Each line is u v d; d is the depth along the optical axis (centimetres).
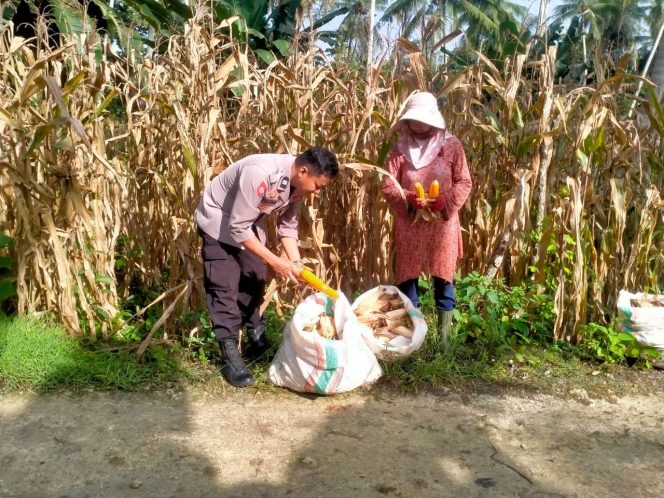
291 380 333
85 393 323
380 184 422
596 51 432
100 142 396
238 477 255
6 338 348
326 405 325
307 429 299
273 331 406
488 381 362
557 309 404
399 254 381
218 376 349
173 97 396
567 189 425
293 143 406
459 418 318
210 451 275
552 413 329
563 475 268
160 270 473
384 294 377
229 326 342
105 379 333
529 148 414
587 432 310
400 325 362
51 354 346
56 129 366
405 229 373
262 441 286
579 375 374
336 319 340
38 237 377
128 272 452
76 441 278
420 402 333
